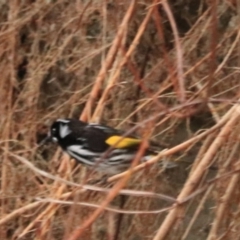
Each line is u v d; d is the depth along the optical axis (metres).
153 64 9.59
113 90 9.06
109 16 9.02
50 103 10.78
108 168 6.97
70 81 10.55
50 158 9.99
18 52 10.13
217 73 8.23
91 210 7.38
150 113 8.57
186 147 6.51
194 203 9.70
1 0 10.62
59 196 6.87
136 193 5.47
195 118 9.88
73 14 9.62
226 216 7.36
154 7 6.26
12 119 9.73
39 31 9.90
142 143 5.22
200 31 8.96
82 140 6.92
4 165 8.89
